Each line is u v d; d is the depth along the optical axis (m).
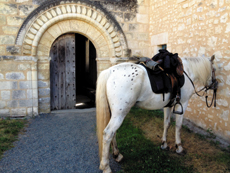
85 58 10.77
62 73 6.57
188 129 4.74
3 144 3.80
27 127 4.91
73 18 6.04
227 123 3.96
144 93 2.96
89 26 6.31
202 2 4.57
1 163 3.18
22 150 3.66
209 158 3.41
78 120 5.55
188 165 3.21
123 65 2.97
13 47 5.48
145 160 3.23
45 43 5.94
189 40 5.04
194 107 5.02
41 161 3.29
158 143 4.02
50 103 6.49
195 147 3.85
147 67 3.06
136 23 6.83
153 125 5.00
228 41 3.90
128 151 3.60
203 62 3.63
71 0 5.81
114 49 6.55
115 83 2.77
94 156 3.50
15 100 5.66
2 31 5.41
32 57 5.64
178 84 3.23
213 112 4.35
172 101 3.29
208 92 4.50
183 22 5.25
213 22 4.27
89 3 6.00
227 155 3.47
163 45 6.54
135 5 6.73
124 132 4.48
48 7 5.65
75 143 4.02
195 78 3.65
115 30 6.44
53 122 5.34
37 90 5.88
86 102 8.30
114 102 2.74
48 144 3.95
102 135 2.82
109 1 6.39
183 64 3.52
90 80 9.97
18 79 5.62
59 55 6.47
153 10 6.69
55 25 5.97
